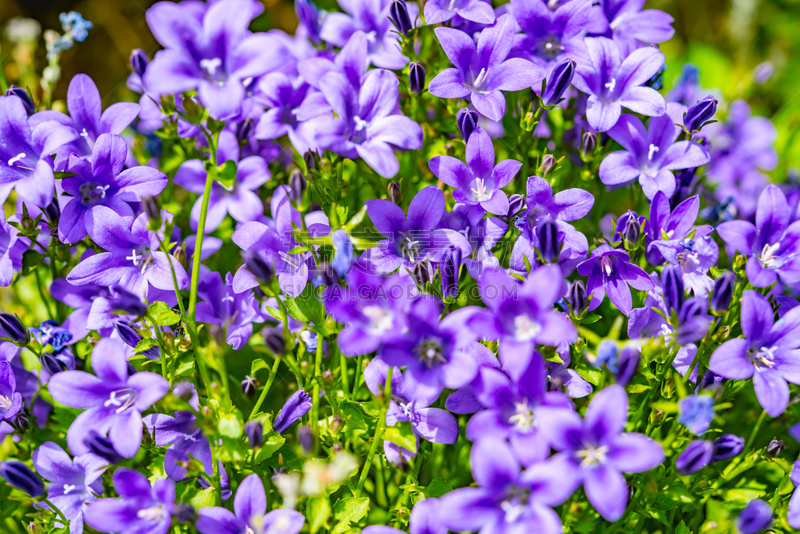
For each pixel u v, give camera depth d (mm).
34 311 421
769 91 532
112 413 355
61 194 393
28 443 390
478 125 396
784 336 362
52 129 374
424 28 412
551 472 335
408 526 371
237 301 393
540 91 395
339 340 341
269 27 515
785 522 368
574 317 369
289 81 394
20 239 391
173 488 353
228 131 401
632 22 409
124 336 373
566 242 378
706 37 575
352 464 344
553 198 382
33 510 388
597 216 414
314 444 359
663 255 372
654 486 364
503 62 390
